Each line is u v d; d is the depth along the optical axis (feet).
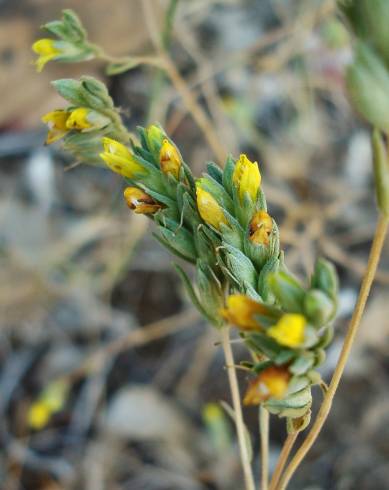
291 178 1.22
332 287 0.45
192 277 1.19
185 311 1.18
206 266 0.54
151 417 1.11
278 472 0.55
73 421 1.12
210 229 0.53
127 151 0.55
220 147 0.91
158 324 1.11
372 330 1.09
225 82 1.30
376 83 0.41
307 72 1.23
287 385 0.46
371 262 0.47
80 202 1.27
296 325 0.44
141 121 1.29
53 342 1.19
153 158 0.55
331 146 1.26
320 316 0.45
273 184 1.23
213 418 1.03
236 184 0.53
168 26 0.84
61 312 1.20
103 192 1.27
